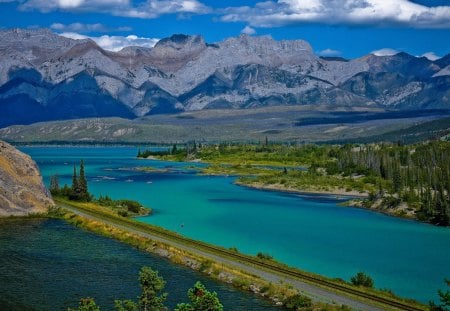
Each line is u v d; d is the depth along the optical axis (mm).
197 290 74188
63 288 104062
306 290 103375
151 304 78625
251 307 96062
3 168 188250
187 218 195375
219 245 150375
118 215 189625
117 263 123188
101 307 93688
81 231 159375
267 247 149625
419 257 141625
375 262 135500
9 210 181500
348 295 101062
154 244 138375
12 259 124312
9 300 96500
